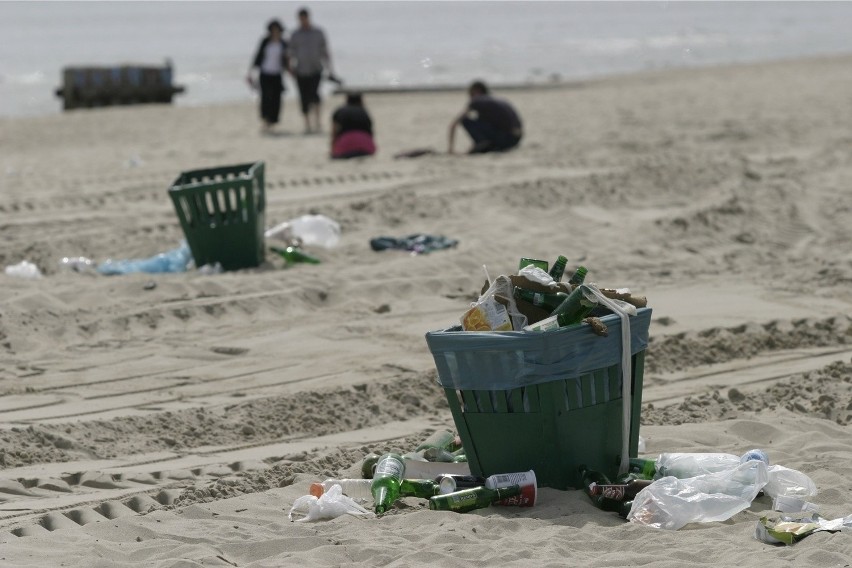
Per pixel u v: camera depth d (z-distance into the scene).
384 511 11.27
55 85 80.94
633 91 57.72
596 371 11.37
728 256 24.25
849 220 27.33
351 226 26.41
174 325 19.12
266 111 44.22
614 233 25.72
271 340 18.34
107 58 109.12
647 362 16.92
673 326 18.56
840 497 11.29
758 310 19.69
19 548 10.31
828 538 9.97
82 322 18.94
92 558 9.95
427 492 11.70
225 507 11.56
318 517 11.16
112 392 15.92
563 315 11.41
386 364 16.97
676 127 42.03
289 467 12.84
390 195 28.81
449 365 11.45
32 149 40.28
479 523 10.64
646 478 11.65
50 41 140.88
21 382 16.31
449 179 31.72
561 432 11.30
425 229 26.19
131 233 25.47
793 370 16.72
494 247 24.19
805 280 22.12
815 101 49.56
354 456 13.28
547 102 53.12
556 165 33.75
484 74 84.06
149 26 183.88
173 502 11.93
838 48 103.06
